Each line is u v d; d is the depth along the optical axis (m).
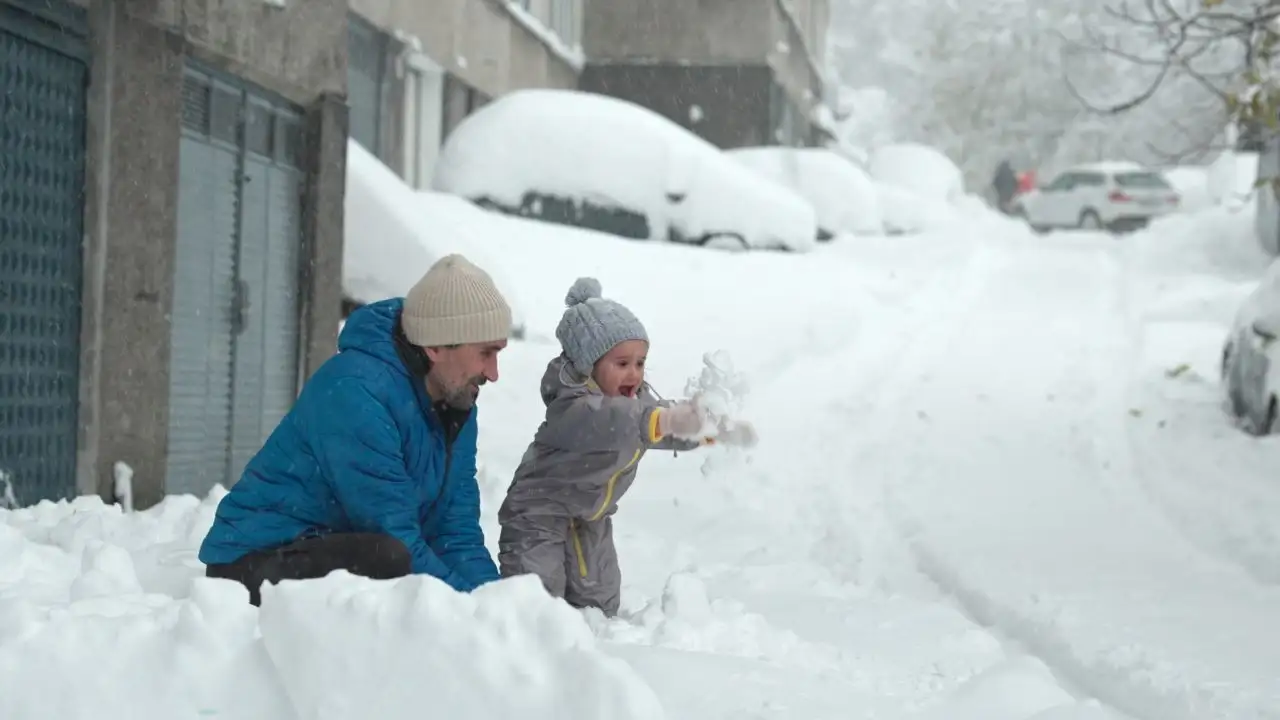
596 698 3.06
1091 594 7.18
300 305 11.74
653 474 11.60
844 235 29.05
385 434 4.58
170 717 3.36
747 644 5.06
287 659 3.30
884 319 21.53
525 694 3.14
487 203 22.56
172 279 9.35
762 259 23.31
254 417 11.09
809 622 6.21
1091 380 17.08
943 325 21.36
